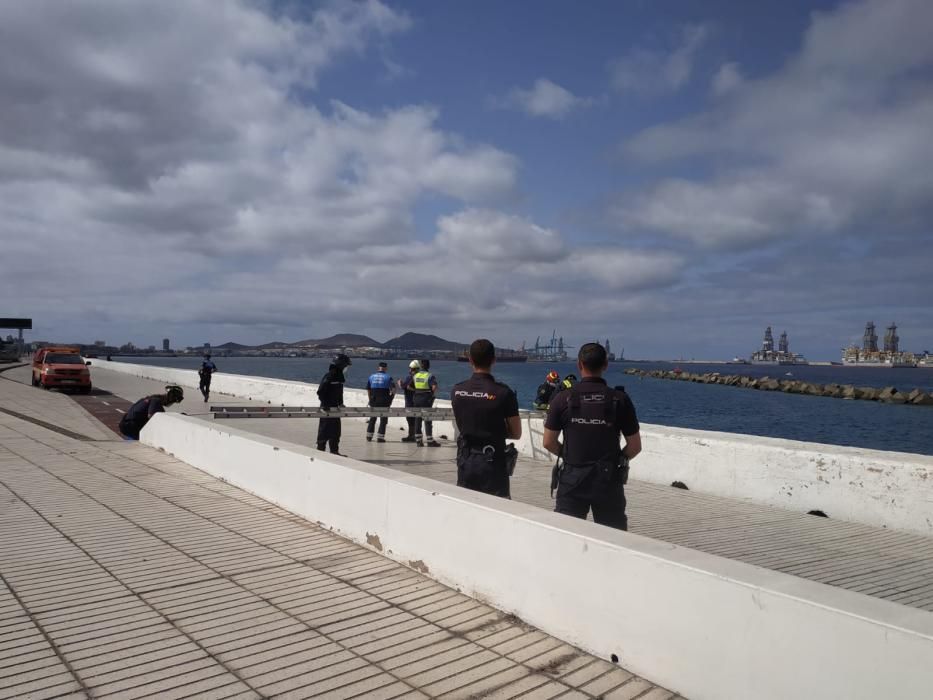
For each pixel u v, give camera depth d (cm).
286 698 320
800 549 637
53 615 423
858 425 3969
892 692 243
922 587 534
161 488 821
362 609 433
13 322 9138
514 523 421
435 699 319
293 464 701
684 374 12406
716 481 884
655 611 333
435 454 1244
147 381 3638
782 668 279
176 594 461
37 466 956
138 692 325
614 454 480
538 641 384
